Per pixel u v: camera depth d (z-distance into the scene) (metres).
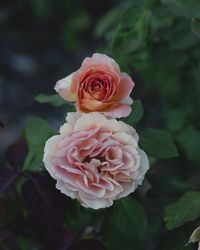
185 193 0.76
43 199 0.77
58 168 0.67
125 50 0.87
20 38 2.21
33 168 0.79
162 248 0.78
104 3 2.25
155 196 0.82
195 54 0.97
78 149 0.67
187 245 0.77
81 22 2.17
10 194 0.86
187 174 1.07
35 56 2.12
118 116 0.68
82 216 0.86
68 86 0.70
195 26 0.81
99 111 0.69
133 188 0.68
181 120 1.05
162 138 0.75
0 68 2.04
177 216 0.75
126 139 0.67
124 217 0.75
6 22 2.29
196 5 0.82
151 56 0.98
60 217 0.76
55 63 2.08
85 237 0.87
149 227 0.89
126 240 0.80
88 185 0.67
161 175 0.83
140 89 1.33
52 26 2.25
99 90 0.68
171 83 1.06
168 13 0.94
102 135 0.67
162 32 0.97
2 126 0.80
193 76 1.02
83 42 2.15
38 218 0.77
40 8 2.23
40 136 0.80
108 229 0.83
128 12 0.88
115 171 0.67
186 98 1.05
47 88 1.95
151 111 1.50
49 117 1.79
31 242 0.86
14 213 0.84
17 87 1.94
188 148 1.00
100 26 1.13
